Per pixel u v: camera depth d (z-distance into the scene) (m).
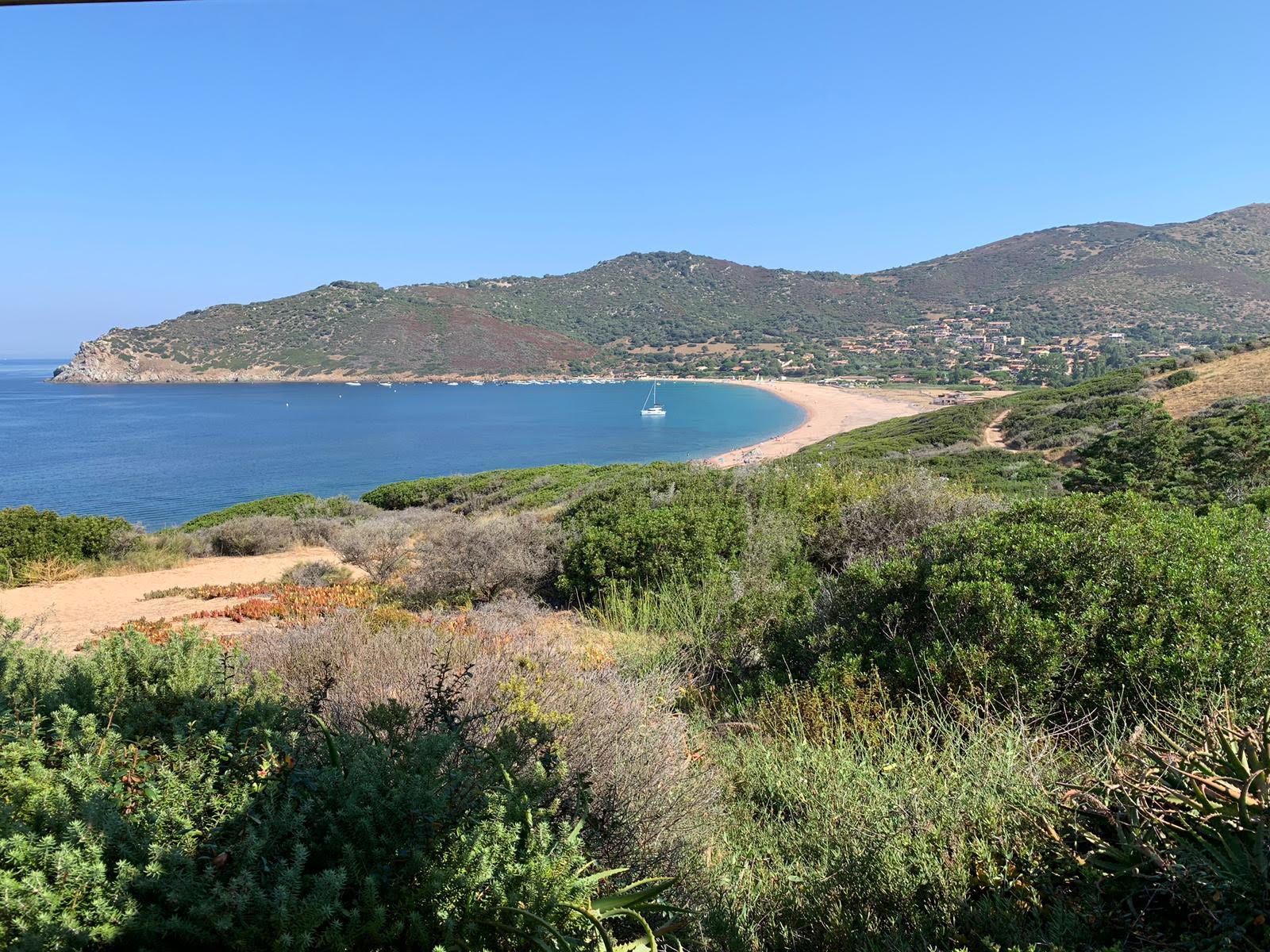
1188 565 3.42
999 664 3.25
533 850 1.76
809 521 7.50
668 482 9.19
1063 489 23.70
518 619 5.65
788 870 2.27
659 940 1.94
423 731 2.42
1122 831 1.97
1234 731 2.24
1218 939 1.58
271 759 1.95
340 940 1.48
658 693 3.60
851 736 3.15
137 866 1.55
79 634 6.03
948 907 1.97
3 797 1.72
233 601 7.85
